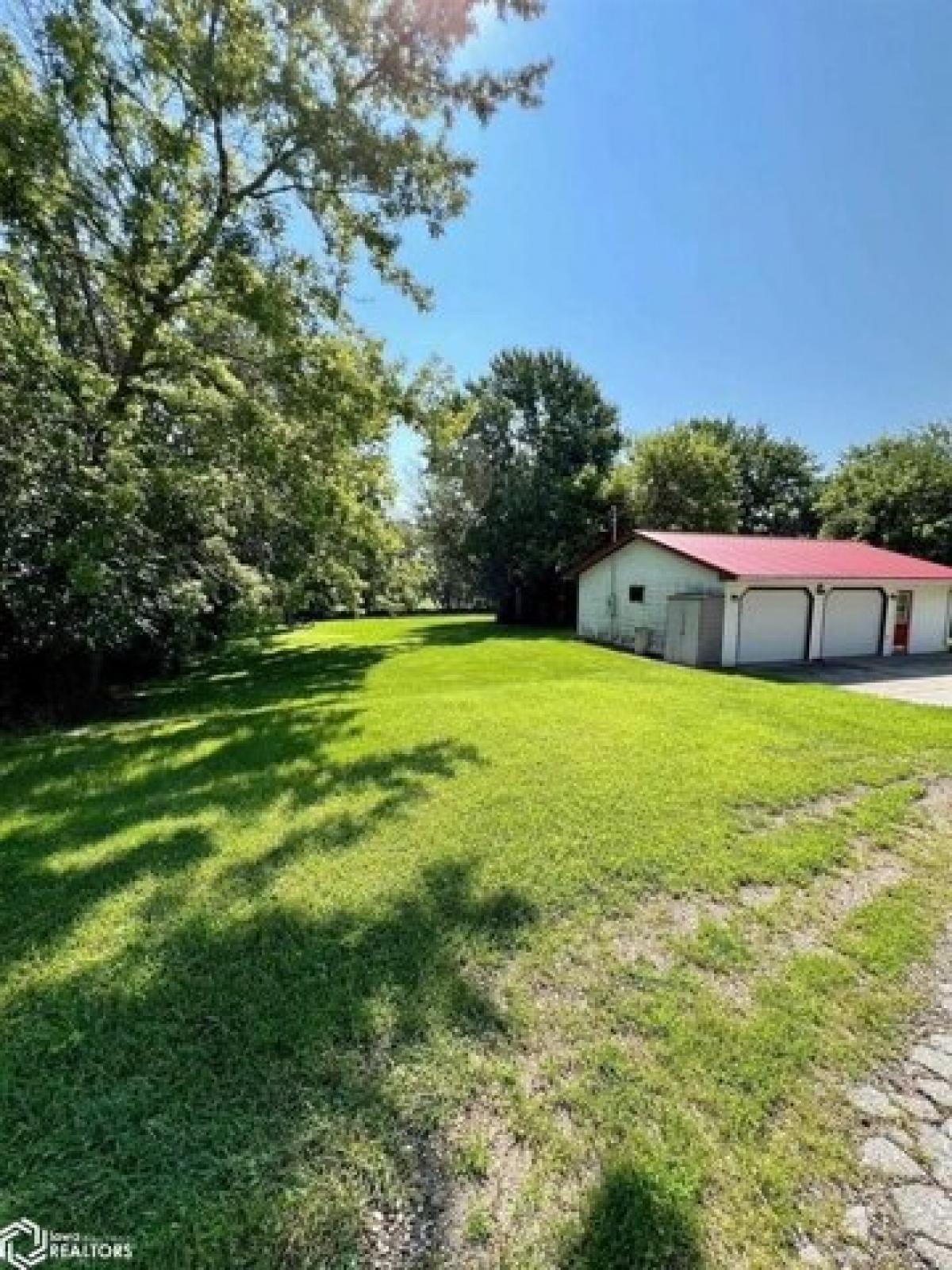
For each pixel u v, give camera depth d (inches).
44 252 355.3
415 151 369.7
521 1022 102.3
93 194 336.2
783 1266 67.1
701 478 1026.7
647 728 284.7
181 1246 66.3
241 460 408.8
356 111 354.6
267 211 376.2
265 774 228.4
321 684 465.7
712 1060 95.3
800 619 601.9
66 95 310.2
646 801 194.4
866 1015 107.5
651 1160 78.4
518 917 132.3
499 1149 79.4
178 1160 76.1
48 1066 90.1
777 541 727.1
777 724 304.2
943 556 879.7
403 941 122.5
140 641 464.8
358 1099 85.7
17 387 336.5
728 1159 79.4
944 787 224.2
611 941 126.0
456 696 367.2
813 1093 90.6
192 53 323.9
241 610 467.2
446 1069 91.9
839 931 132.9
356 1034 97.8
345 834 171.3
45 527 343.9
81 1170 74.4
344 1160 76.8
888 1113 87.9
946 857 169.5
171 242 361.1
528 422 1146.0
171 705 411.2
